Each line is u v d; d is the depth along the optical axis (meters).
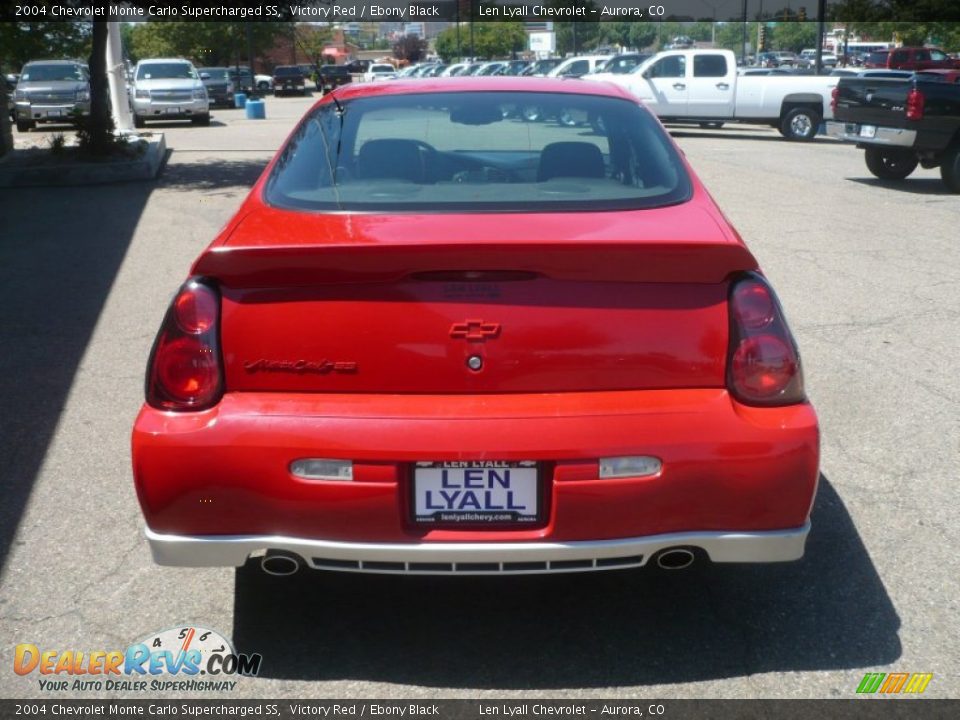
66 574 3.51
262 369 2.77
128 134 19.11
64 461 4.44
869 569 3.53
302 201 3.20
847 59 46.84
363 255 2.65
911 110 12.37
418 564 2.77
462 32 78.50
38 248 8.98
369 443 2.67
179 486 2.74
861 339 6.16
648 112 3.87
